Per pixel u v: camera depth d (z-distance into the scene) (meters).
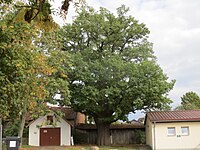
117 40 40.34
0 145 10.59
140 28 40.00
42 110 28.52
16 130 37.56
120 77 35.44
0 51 8.52
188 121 33.72
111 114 38.78
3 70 8.86
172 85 35.81
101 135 39.09
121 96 34.94
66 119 43.22
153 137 33.69
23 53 10.29
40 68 22.36
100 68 35.47
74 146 37.62
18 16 4.12
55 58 28.44
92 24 38.44
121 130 42.94
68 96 30.70
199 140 33.53
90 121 48.06
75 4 3.92
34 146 37.59
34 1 4.01
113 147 35.84
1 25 7.94
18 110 11.93
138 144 40.66
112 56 37.16
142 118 54.50
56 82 28.55
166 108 36.62
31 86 15.73
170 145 33.56
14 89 9.70
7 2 5.34
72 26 38.81
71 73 35.62
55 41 28.31
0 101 9.69
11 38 8.38
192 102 60.81
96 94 35.16
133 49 39.66
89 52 37.72
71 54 36.72
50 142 40.59
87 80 35.56
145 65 35.06
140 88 34.12
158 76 35.25
